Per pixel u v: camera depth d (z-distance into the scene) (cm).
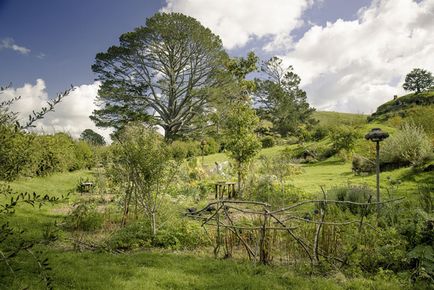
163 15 3609
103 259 530
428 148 1533
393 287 418
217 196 1302
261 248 531
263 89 6203
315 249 501
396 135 1698
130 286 415
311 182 1602
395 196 918
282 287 418
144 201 743
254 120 1399
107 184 1252
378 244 511
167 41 3759
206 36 3794
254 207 969
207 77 4172
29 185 1365
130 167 707
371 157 2031
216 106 3956
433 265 434
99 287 408
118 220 833
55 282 415
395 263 475
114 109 3772
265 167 1543
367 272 475
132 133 730
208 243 639
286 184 1399
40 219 816
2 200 972
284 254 566
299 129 5184
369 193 894
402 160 1612
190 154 3344
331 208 766
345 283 438
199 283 430
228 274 468
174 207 810
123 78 3975
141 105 3972
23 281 402
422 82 6925
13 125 288
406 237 490
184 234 647
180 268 494
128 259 533
